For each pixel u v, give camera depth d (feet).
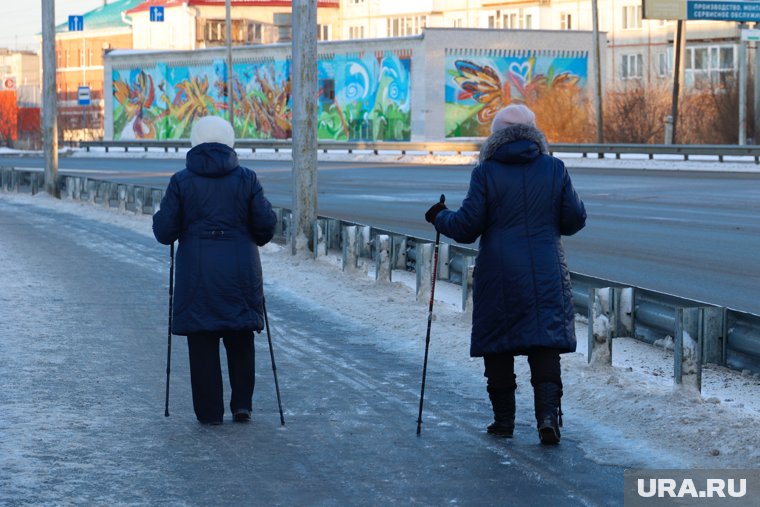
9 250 88.22
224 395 39.42
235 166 35.22
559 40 320.91
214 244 34.68
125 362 45.03
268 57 358.84
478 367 43.65
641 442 32.60
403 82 319.27
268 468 30.09
